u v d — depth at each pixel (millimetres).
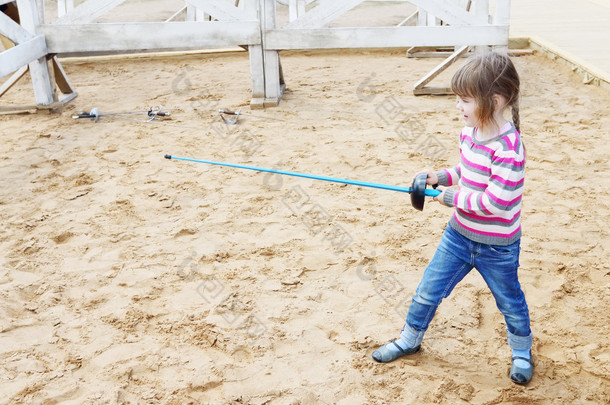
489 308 3668
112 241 4461
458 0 9156
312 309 3680
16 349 3395
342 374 3168
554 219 4633
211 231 4562
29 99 7930
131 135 6508
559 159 5652
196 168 5645
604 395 2998
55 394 3066
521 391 3029
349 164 5637
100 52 9727
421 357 3279
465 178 2764
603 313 3586
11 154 6074
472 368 3193
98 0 7215
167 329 3533
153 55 9594
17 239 4516
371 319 3586
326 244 4355
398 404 2967
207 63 9391
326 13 7211
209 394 3061
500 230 2754
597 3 12641
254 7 7199
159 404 3002
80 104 7602
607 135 6188
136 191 5223
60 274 4082
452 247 2932
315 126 6613
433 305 3062
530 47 9750
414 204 2928
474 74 2561
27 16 7121
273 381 3133
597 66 8141
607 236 4391
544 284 3871
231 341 3420
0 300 3797
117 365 3260
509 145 2617
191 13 10266
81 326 3574
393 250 4266
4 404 3010
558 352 3291
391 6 12391
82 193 5207
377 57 9602
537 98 7371
